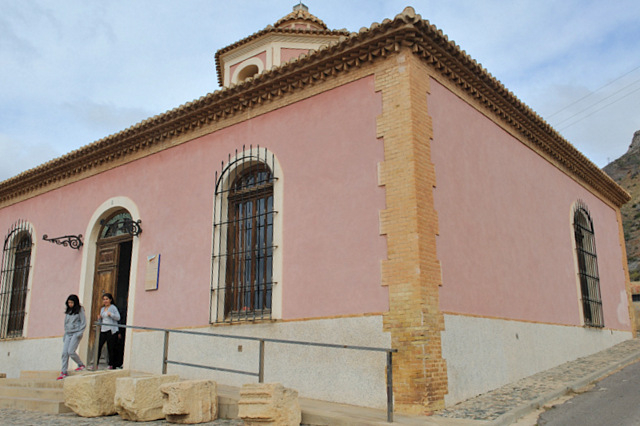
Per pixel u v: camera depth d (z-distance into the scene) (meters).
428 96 8.81
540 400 7.87
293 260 9.06
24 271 14.41
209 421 7.13
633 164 76.31
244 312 9.66
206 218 10.61
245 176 10.56
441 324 7.82
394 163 8.27
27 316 13.65
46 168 13.95
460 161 9.34
